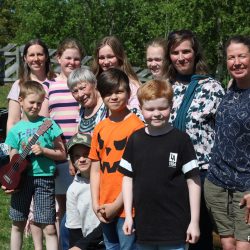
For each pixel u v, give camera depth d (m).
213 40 19.66
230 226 4.37
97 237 4.77
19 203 5.39
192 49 4.66
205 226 4.71
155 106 4.05
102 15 23.91
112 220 4.40
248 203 4.14
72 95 5.43
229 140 4.25
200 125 4.53
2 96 16.98
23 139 5.42
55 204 5.59
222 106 4.36
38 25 23.94
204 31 19.12
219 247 5.72
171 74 4.81
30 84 5.44
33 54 5.89
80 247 4.74
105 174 4.45
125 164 4.18
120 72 4.51
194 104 4.56
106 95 4.46
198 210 4.02
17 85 5.92
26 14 24.53
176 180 4.05
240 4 18.94
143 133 4.17
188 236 3.99
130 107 4.87
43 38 23.73
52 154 5.37
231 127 4.23
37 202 5.38
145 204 4.07
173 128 4.15
